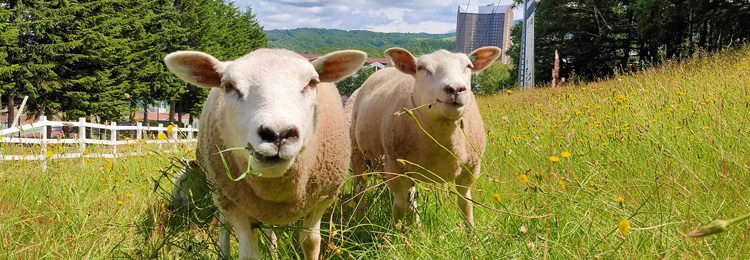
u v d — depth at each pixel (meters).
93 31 30.27
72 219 4.43
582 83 16.23
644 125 5.44
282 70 3.00
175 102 49.41
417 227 4.05
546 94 12.15
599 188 3.56
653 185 3.79
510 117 9.03
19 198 4.97
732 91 7.00
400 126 4.87
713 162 4.20
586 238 3.02
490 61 5.42
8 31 25.08
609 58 35.66
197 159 4.38
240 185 3.46
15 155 7.52
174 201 5.10
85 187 5.54
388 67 6.72
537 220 3.26
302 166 3.31
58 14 28.75
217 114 3.50
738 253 2.70
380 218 4.77
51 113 30.27
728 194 3.48
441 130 4.54
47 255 3.68
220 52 51.66
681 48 28.30
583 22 35.47
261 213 3.53
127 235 4.18
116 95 32.91
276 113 2.74
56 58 29.52
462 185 4.94
